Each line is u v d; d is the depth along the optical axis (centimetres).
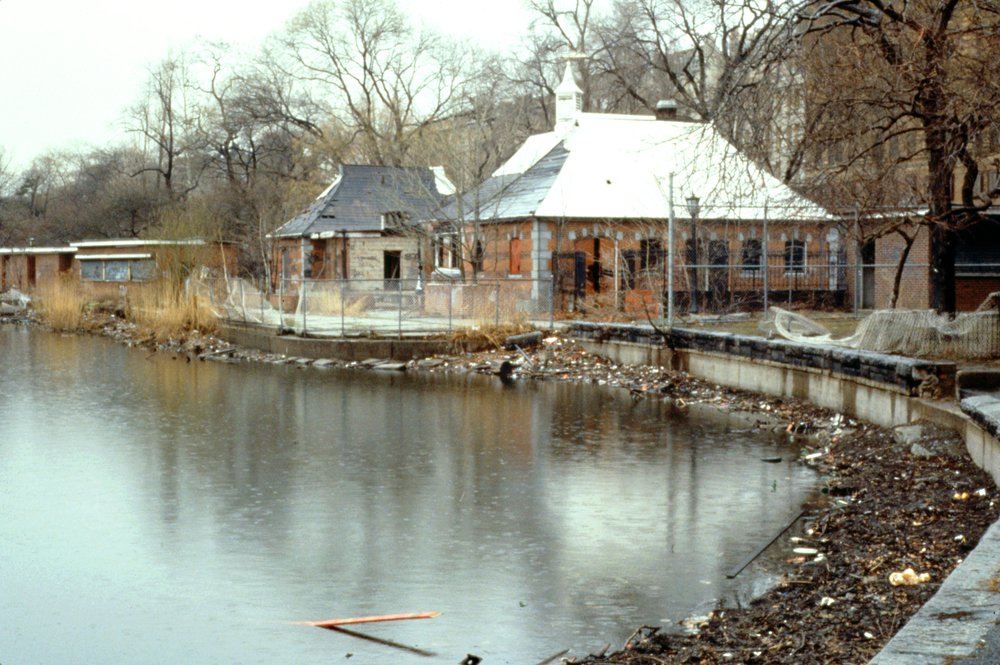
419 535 1377
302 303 4331
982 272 3750
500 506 1527
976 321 2109
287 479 1728
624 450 1958
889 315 2172
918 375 1836
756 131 1959
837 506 1460
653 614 1065
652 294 3581
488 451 1966
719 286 3869
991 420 1399
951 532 1233
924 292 3788
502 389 2925
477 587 1162
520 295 4028
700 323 3362
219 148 7456
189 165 8500
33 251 7319
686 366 2942
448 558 1273
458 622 1056
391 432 2197
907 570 1095
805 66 1934
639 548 1300
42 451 1991
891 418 1925
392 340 3616
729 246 3925
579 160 4262
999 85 1698
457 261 4691
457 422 2327
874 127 1964
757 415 2334
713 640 968
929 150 1920
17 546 1342
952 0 1806
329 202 5425
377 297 4819
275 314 4341
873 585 1076
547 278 3772
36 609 1116
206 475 1766
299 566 1248
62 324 5466
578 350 3394
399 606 1107
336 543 1343
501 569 1226
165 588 1176
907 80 1905
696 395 2669
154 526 1434
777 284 3994
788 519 1418
